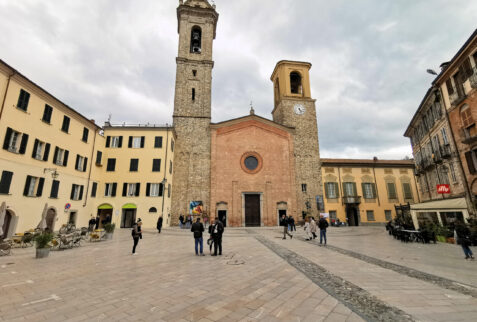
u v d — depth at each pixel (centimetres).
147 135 2972
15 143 1727
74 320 450
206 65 3700
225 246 1405
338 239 1766
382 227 3166
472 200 1664
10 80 1648
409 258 1034
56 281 703
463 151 1772
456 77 1795
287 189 3412
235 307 505
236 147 3412
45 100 1980
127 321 445
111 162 2872
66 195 2250
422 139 2562
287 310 486
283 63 4106
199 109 3506
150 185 2828
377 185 3659
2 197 1584
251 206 3272
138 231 1189
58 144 2141
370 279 704
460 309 484
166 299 554
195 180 3225
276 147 3534
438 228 1684
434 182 2361
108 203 2762
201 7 3884
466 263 930
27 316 468
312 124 3856
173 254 1145
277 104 4297
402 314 461
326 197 3572
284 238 1753
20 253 1197
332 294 574
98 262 966
